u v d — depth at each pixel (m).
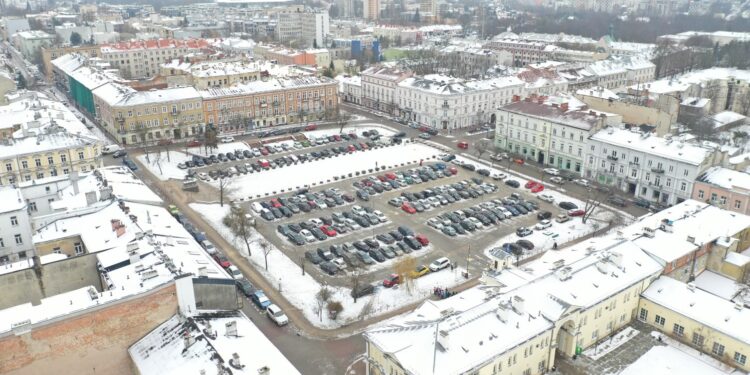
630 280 83.81
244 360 65.50
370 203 151.50
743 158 156.25
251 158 190.12
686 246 93.44
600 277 83.19
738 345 74.94
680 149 147.62
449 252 123.25
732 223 103.75
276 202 149.12
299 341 91.25
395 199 150.62
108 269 76.44
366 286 105.88
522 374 72.56
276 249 124.19
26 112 174.25
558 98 197.00
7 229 101.88
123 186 115.44
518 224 137.88
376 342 69.88
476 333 69.94
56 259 83.38
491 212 142.12
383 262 118.69
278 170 177.38
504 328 71.44
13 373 62.78
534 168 181.12
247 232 128.38
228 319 74.38
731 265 96.94
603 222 138.50
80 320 65.44
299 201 150.62
